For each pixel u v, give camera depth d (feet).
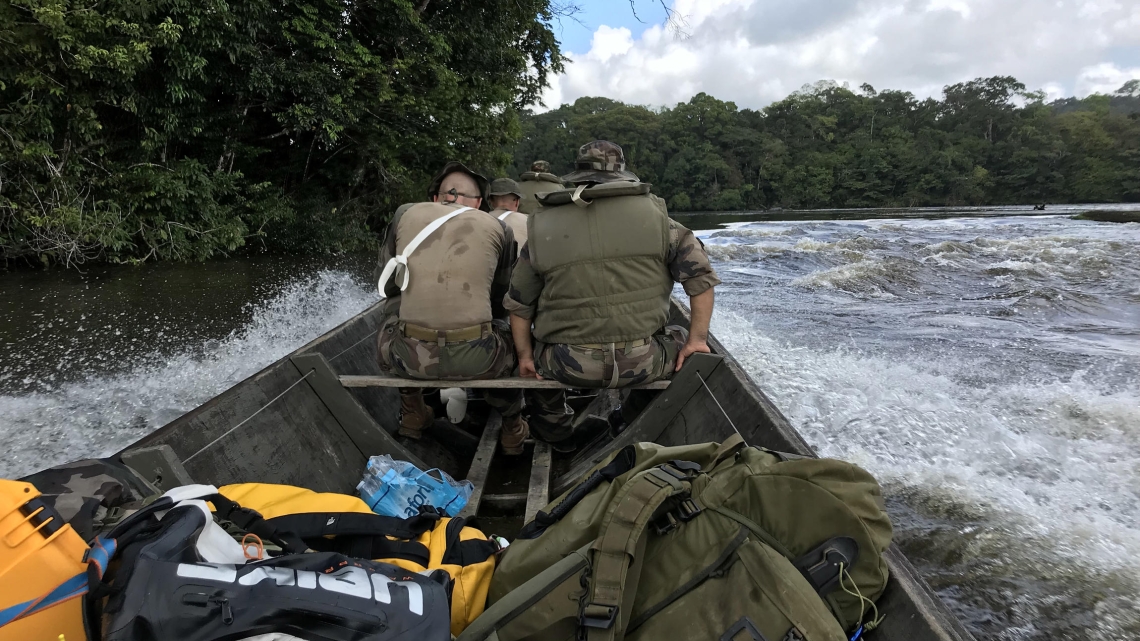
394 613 3.39
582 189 7.45
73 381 15.14
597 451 8.94
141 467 5.13
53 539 3.04
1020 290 27.71
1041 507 9.38
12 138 25.54
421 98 40.01
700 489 4.30
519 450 9.46
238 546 3.76
